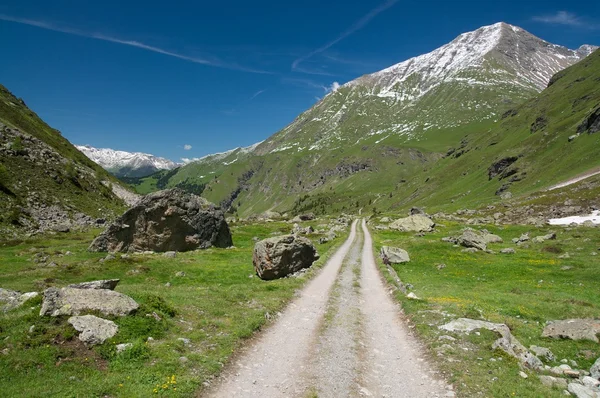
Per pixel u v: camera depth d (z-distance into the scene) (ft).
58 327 51.52
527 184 533.96
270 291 102.63
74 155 459.73
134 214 183.62
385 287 121.08
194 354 52.42
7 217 217.56
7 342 47.19
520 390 46.52
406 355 60.03
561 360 62.39
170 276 130.52
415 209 463.01
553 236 210.38
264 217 542.98
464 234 210.79
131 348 49.96
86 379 42.65
